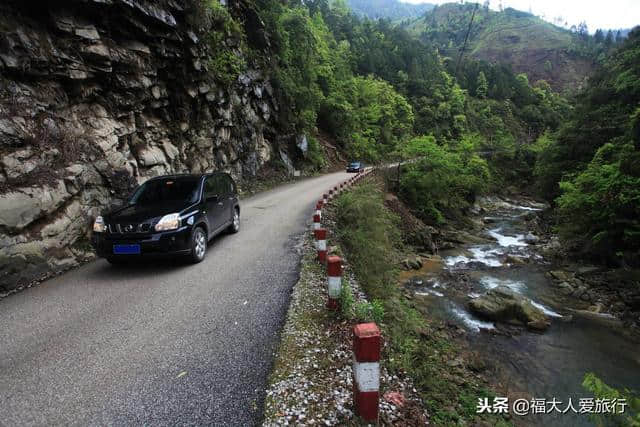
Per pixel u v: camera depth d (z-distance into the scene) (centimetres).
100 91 902
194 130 1441
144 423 268
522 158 4662
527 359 773
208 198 730
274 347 376
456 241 2027
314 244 796
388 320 545
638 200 1316
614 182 1370
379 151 4741
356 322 438
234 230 917
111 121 916
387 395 331
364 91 4994
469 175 2739
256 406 288
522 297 1072
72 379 322
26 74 705
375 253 882
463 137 3166
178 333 405
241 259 689
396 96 5631
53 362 349
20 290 543
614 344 865
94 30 863
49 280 585
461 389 505
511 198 4019
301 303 484
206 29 1493
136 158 1008
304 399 293
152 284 559
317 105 3488
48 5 760
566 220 1816
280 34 2680
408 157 2558
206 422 270
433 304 1066
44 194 634
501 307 986
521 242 2080
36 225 616
